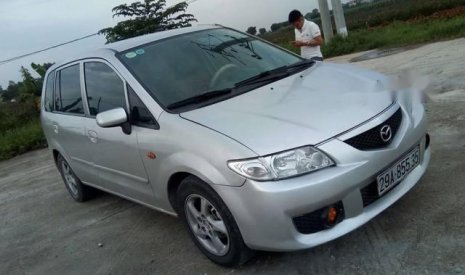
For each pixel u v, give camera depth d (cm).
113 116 355
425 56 965
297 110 314
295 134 288
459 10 1714
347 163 283
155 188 369
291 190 272
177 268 353
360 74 380
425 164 343
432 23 1498
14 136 1166
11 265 437
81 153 474
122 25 2259
